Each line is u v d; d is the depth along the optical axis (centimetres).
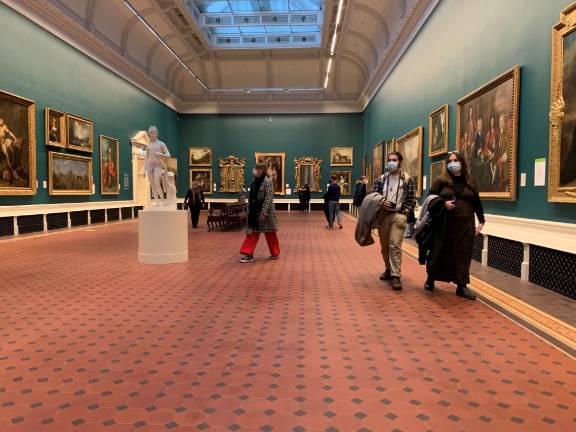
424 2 1174
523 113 664
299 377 301
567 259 522
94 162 1642
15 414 248
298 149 2748
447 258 530
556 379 298
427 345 364
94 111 1638
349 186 2731
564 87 543
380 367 319
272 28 2153
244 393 276
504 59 726
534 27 631
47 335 386
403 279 637
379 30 1831
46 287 573
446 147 995
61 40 1405
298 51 2358
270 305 490
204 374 305
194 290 561
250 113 2747
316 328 409
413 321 430
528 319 431
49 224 1336
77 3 1464
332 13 1773
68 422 239
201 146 2750
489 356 339
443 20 1041
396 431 232
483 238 745
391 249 579
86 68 1573
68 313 454
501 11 736
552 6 583
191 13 1806
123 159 1909
